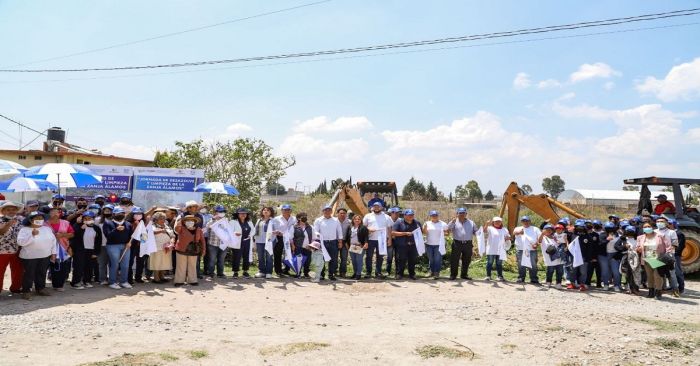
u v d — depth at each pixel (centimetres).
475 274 1344
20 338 621
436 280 1234
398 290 1080
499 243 1241
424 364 560
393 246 1276
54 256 922
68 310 788
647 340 668
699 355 609
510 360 580
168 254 1070
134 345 604
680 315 869
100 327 686
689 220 1323
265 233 1197
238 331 692
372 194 1731
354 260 1225
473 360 578
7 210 895
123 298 904
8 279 1059
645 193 1443
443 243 1261
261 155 1872
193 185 1535
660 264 1019
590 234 1150
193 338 646
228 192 1427
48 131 2375
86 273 1006
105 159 2025
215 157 1875
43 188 1241
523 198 1628
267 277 1188
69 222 988
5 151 1884
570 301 986
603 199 5606
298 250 1196
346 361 562
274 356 574
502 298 1005
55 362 531
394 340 655
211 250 1162
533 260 1200
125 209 1089
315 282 1155
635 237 1114
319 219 1206
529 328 735
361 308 884
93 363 524
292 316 806
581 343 654
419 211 2180
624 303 980
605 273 1130
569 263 1147
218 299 927
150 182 1539
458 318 805
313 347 610
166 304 868
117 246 998
